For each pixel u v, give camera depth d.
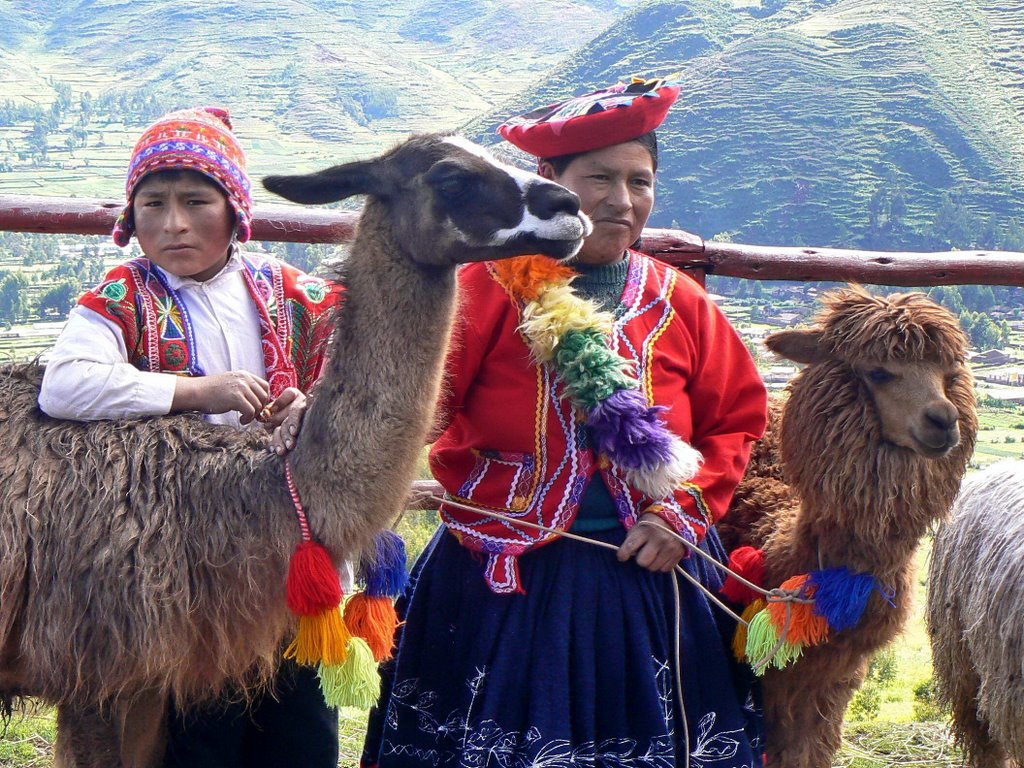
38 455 2.84
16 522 2.77
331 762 3.33
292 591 2.67
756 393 3.20
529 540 2.94
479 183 2.75
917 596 3.65
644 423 2.82
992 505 4.04
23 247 83.19
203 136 2.92
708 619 3.09
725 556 3.43
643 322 3.05
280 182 2.92
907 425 3.28
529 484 2.97
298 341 3.16
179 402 2.85
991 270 4.75
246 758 3.31
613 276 3.13
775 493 3.73
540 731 2.81
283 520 2.77
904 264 4.73
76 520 2.77
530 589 2.96
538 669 2.87
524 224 2.71
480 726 2.86
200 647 2.84
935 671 4.39
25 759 4.07
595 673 2.90
